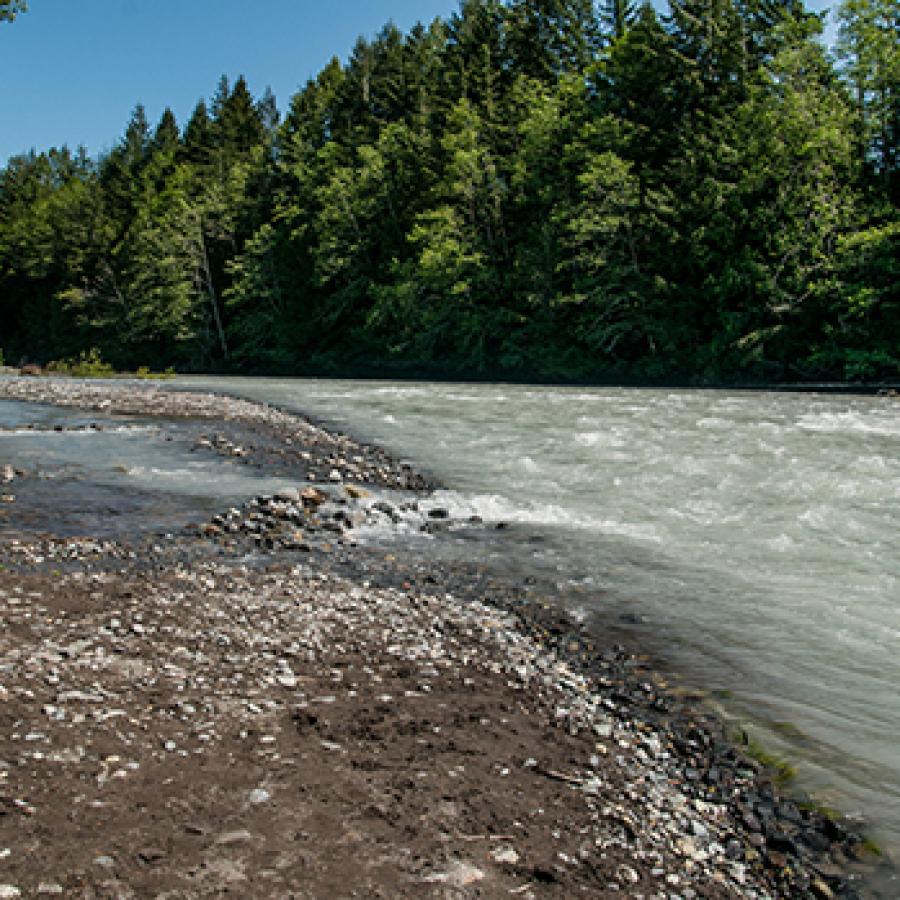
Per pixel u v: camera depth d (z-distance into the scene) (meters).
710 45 36.22
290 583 7.25
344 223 48.19
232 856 2.91
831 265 29.69
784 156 31.33
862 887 3.33
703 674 5.57
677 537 9.13
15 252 82.19
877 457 12.66
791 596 7.12
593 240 35.44
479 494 11.60
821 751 4.49
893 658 5.78
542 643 6.21
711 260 33.03
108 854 2.82
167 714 4.14
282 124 67.31
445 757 4.02
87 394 23.61
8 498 10.09
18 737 3.62
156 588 6.73
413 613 6.65
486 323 41.22
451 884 2.91
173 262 57.34
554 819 3.56
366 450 15.13
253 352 55.31
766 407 20.73
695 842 3.59
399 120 52.28
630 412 20.19
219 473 12.49
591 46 47.16
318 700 4.60
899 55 30.69
